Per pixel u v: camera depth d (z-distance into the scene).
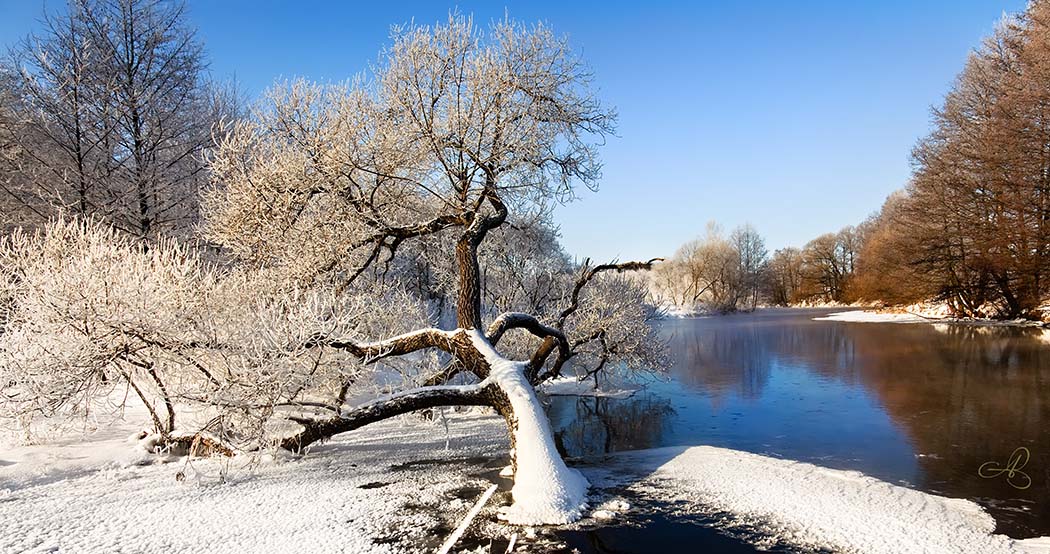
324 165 10.56
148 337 8.18
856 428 12.55
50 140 15.52
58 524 6.29
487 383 8.80
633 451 10.80
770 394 17.12
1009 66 35.84
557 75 11.82
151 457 9.09
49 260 8.52
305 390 9.30
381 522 6.76
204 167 15.21
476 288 10.38
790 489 7.76
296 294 8.86
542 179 12.07
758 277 77.31
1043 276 33.19
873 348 27.47
